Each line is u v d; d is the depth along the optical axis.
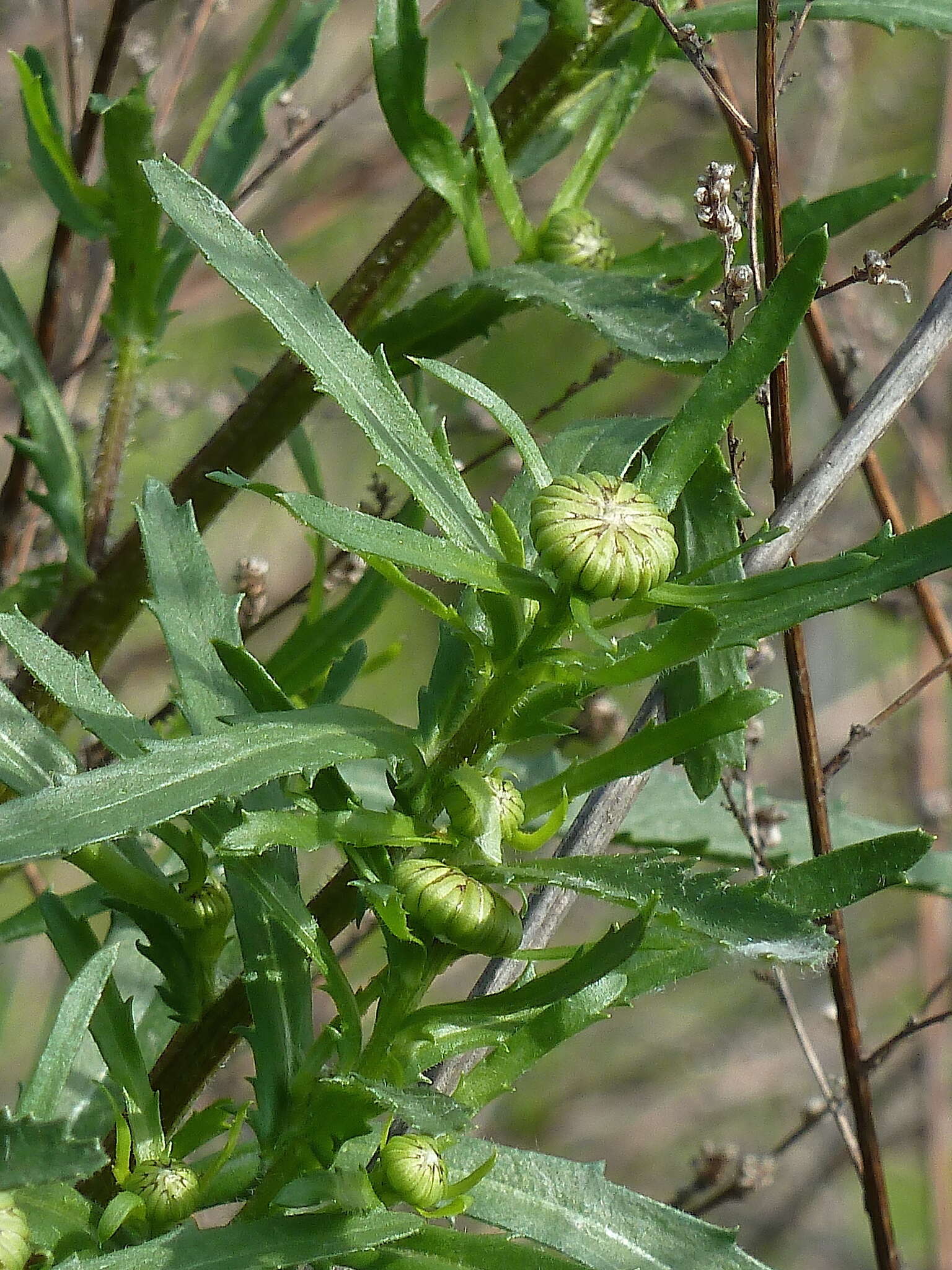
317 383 0.32
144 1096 0.34
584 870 0.32
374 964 0.69
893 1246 0.41
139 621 0.68
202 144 0.45
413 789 0.32
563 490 0.32
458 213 0.40
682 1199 0.50
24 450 0.42
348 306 0.42
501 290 0.39
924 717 0.73
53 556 0.54
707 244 0.41
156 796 0.31
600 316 0.38
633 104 0.41
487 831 0.32
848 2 0.40
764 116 0.39
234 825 0.34
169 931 0.35
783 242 0.41
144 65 0.50
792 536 0.37
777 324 0.33
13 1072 0.69
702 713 0.32
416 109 0.39
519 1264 0.32
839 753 0.41
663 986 0.33
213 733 0.31
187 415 0.72
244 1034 0.33
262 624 0.45
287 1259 0.32
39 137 0.42
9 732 0.33
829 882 0.32
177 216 0.32
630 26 0.42
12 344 0.42
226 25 0.67
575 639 0.35
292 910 0.32
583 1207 0.32
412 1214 0.32
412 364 0.41
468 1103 0.33
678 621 0.31
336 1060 0.33
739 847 0.43
